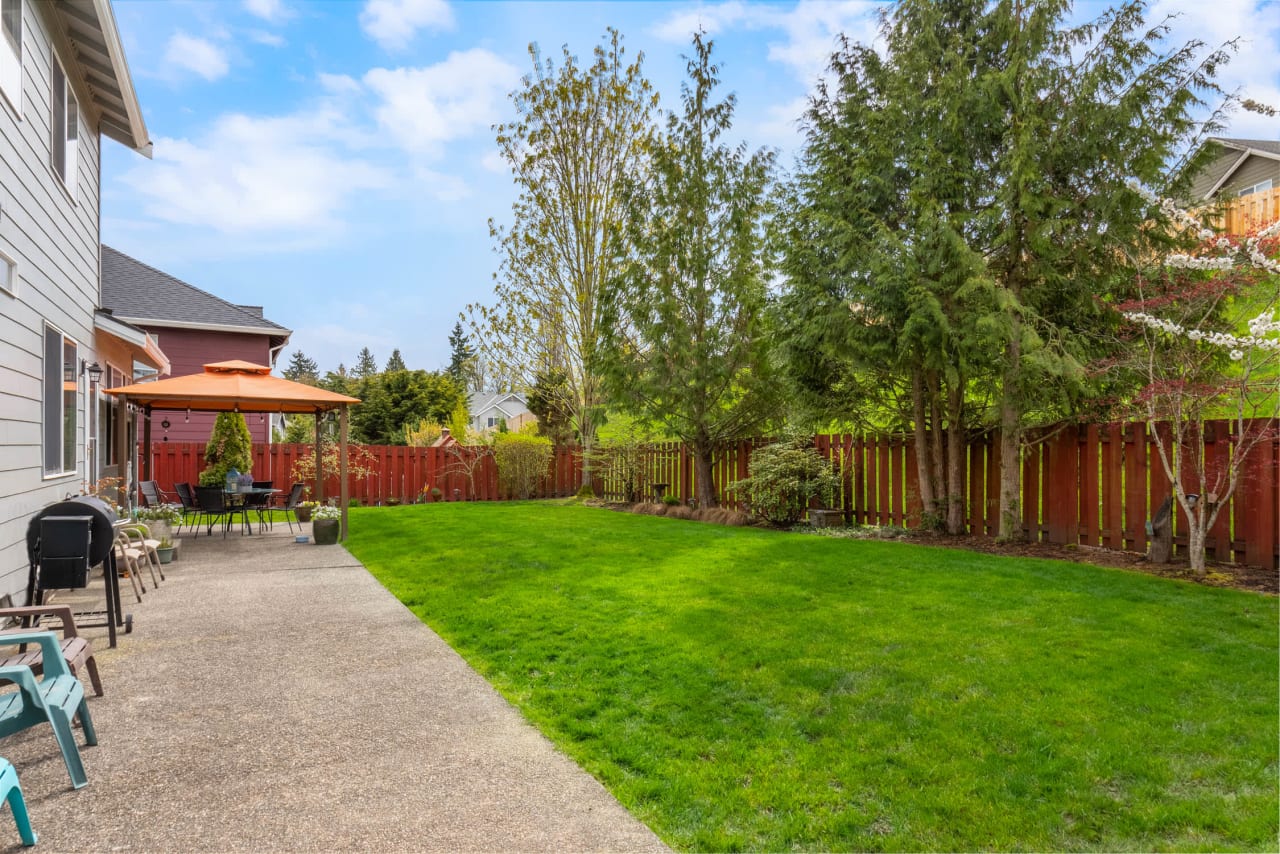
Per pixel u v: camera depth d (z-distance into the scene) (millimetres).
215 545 9891
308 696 3945
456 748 3268
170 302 17547
